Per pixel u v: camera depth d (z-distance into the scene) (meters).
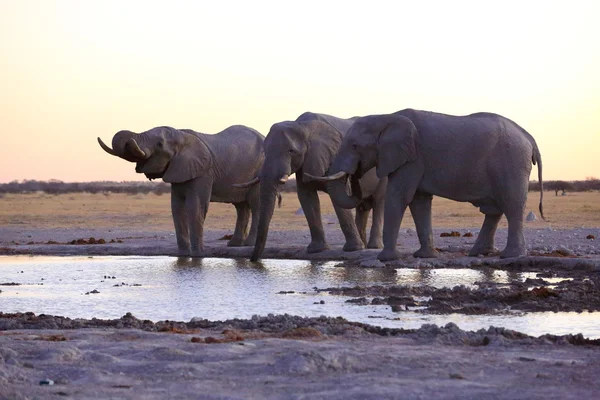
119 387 8.84
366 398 8.27
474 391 8.52
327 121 27.06
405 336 11.75
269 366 9.63
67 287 20.22
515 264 22.50
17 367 9.56
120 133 27.91
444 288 17.88
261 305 16.61
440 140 23.55
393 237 24.03
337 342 11.20
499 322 14.05
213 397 8.40
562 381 8.92
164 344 11.00
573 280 19.20
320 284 19.75
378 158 23.97
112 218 59.50
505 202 23.42
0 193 151.75
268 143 26.23
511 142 23.53
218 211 75.31
